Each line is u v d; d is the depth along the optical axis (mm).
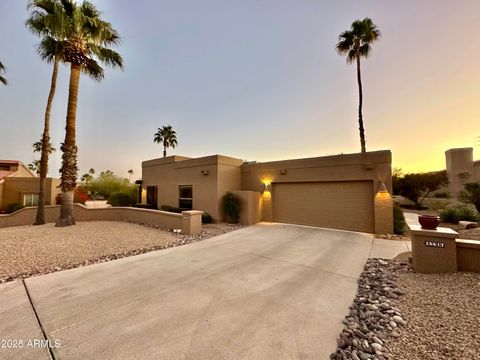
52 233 8781
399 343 2365
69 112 10344
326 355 2270
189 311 3176
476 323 2598
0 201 17891
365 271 4934
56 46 10102
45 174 11602
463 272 4152
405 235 8750
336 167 10094
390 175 8812
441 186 19047
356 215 9664
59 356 2223
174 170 14547
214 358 2211
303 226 10930
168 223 10023
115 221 12625
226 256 6062
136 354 2264
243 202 11555
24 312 3113
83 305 3330
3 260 5391
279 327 2781
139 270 4934
